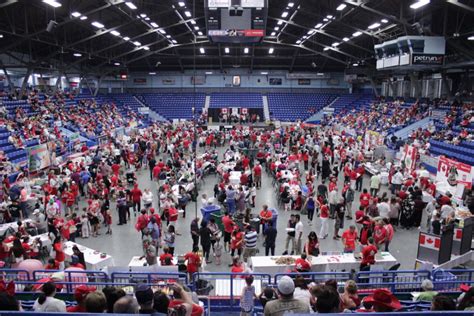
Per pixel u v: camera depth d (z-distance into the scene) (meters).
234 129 39.31
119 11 28.31
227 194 16.09
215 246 12.33
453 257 11.44
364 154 24.91
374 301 4.62
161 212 16.30
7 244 11.49
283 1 30.72
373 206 14.62
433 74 38.41
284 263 10.37
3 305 3.89
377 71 45.91
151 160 23.52
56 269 9.79
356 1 24.53
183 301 4.87
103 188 16.64
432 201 14.73
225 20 20.84
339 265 10.43
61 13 26.64
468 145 22.83
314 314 3.06
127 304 3.90
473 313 3.19
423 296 7.46
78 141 28.53
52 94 37.34
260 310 7.82
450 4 21.66
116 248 13.57
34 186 18.19
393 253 12.98
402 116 33.75
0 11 25.80
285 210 17.70
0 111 26.42
